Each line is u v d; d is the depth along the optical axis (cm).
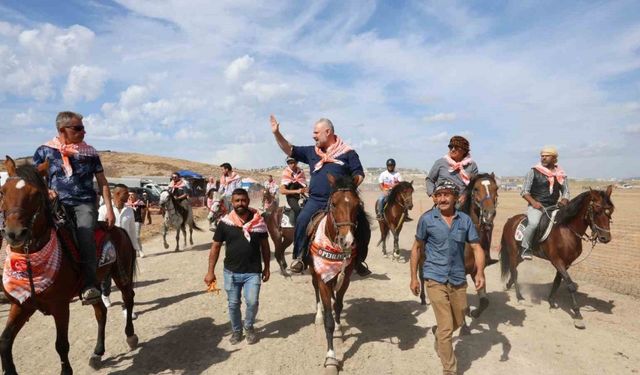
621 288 887
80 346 608
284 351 586
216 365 548
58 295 455
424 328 668
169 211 1446
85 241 481
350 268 574
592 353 577
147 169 8331
